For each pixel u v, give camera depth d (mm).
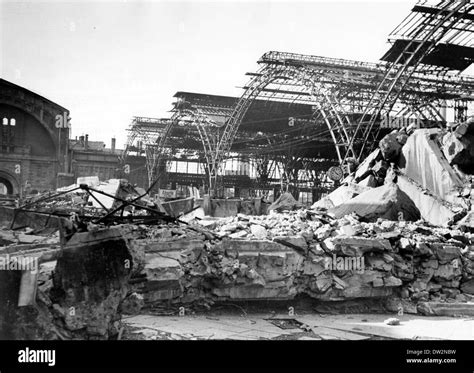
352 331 10570
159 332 9031
